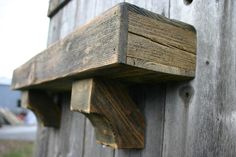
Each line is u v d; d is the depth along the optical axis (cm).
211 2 85
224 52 80
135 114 101
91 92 93
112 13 78
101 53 81
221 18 82
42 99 164
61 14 183
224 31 81
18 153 635
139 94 106
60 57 106
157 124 97
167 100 95
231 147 75
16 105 1666
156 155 96
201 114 84
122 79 97
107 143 100
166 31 83
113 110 96
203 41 86
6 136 837
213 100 81
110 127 96
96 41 84
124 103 99
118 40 75
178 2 95
